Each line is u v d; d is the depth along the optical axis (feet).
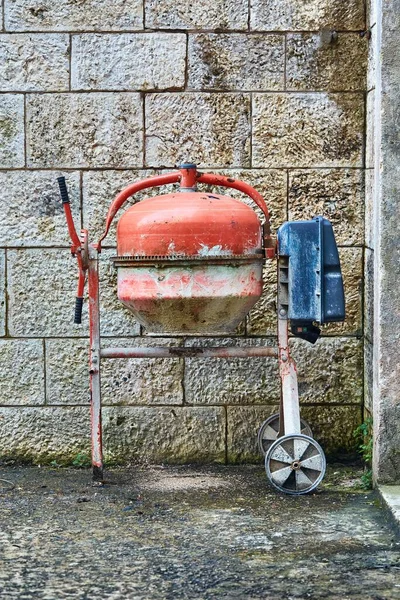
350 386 19.08
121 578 13.88
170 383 19.01
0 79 18.72
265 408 19.03
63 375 18.98
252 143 18.86
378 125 17.06
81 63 18.72
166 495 17.22
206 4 18.71
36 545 14.99
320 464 17.08
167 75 18.78
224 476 18.33
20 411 19.02
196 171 17.37
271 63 18.80
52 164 18.81
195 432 19.03
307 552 14.71
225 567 14.21
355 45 18.80
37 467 19.01
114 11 18.70
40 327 18.94
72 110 18.78
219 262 16.63
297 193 18.92
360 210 18.95
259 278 17.16
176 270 16.63
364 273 18.95
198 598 13.32
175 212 16.60
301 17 18.76
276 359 18.99
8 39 18.71
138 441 19.06
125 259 16.79
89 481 18.07
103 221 18.88
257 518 16.05
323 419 19.10
